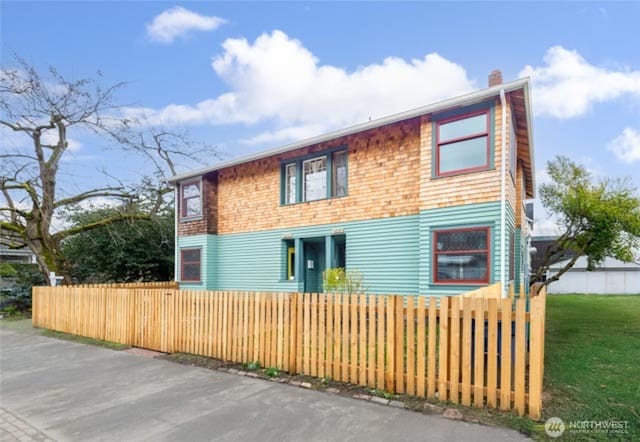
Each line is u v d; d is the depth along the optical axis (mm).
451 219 8773
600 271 19984
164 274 18656
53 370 6219
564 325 9188
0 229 15961
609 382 4723
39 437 3752
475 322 4051
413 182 9828
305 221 12031
